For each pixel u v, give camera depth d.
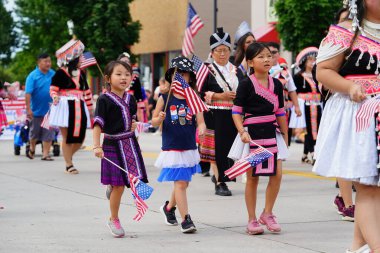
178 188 8.23
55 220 8.89
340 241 7.62
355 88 5.36
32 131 16.81
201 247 7.38
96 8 37.44
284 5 24.38
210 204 10.09
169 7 38.81
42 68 16.73
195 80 8.77
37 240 7.73
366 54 5.52
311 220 8.84
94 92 42.34
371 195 5.62
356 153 5.45
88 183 12.47
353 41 5.52
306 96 15.18
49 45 48.88
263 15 32.44
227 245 7.47
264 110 7.99
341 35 5.54
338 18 8.26
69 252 7.18
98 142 7.86
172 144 8.29
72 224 8.63
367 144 5.41
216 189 10.97
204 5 36.22
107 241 7.69
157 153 18.81
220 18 35.59
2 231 8.21
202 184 12.20
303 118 15.34
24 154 18.62
